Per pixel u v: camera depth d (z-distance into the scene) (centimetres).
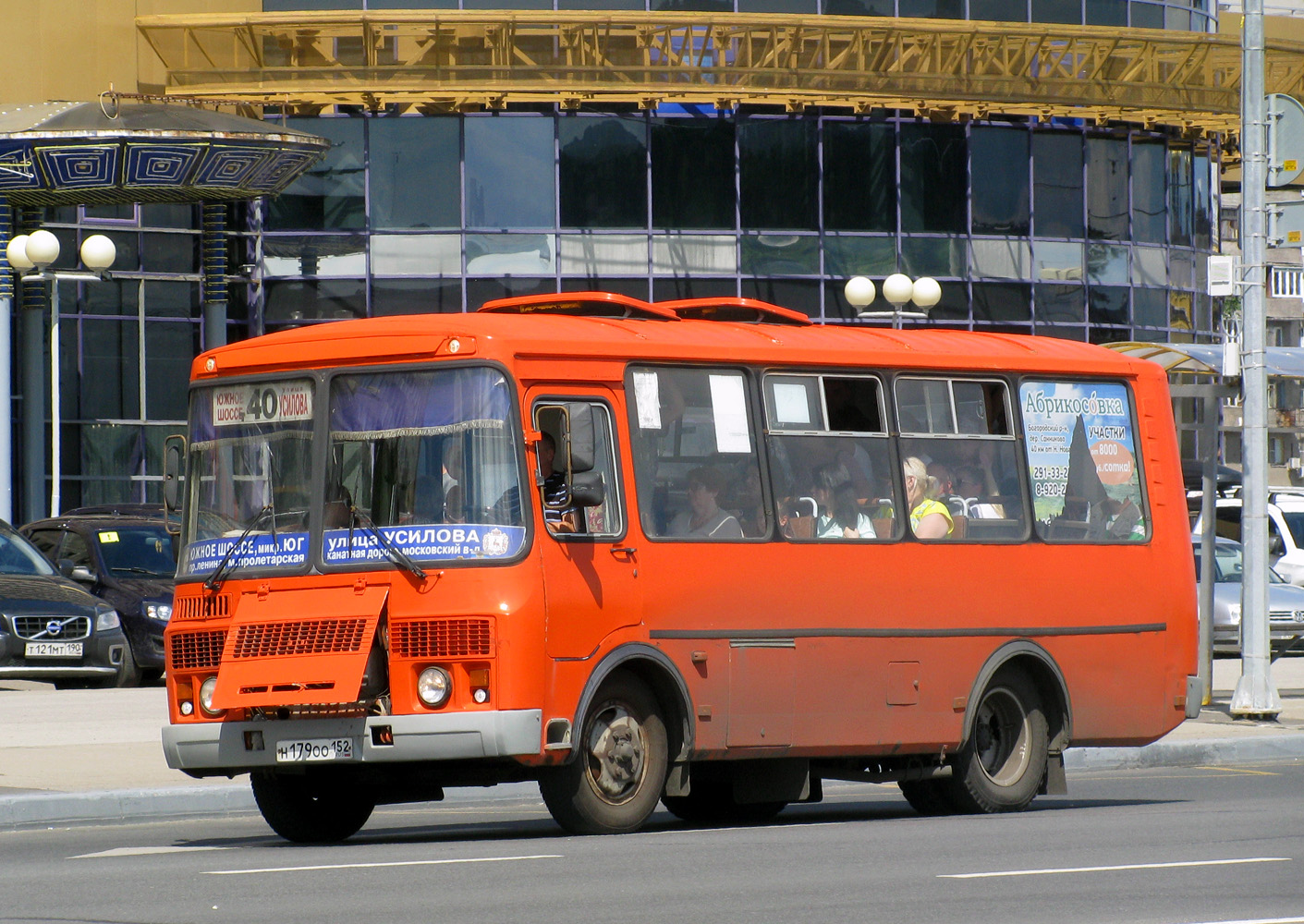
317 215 11894
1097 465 4300
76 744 5078
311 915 2500
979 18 12588
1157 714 4322
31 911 2592
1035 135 12569
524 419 3425
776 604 3722
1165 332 13100
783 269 12106
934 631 3959
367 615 3378
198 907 2594
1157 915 2483
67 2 11519
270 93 11412
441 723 3325
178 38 11475
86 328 11725
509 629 3328
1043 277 12588
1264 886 2762
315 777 3616
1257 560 5872
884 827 3688
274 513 3538
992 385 4156
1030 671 4144
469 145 11869
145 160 10238
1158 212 13050
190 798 4234
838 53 11644
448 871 2953
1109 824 3688
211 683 3544
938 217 12331
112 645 6931
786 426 3822
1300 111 5888
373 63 11375
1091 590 4228
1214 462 6144
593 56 11438
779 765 3831
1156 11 13262
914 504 3981
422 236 11875
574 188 11919
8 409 10412
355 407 3500
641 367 3625
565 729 3394
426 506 3412
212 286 11625
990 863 3042
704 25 11456
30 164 10162
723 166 12044
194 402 3681
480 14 11269
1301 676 7719
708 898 2642
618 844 3350
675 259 12000
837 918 2452
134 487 11869
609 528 3528
